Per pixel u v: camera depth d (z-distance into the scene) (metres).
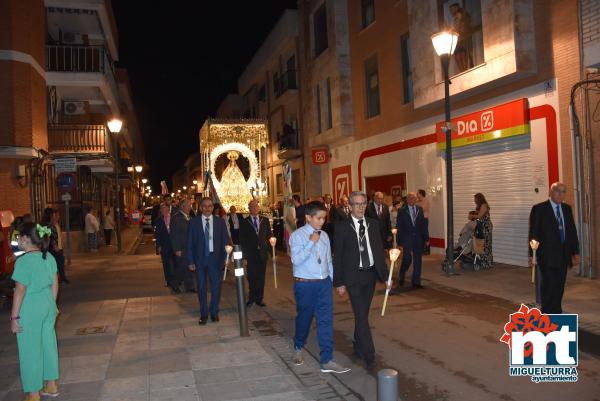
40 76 16.25
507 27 11.74
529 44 11.66
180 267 10.87
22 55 14.66
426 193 16.08
